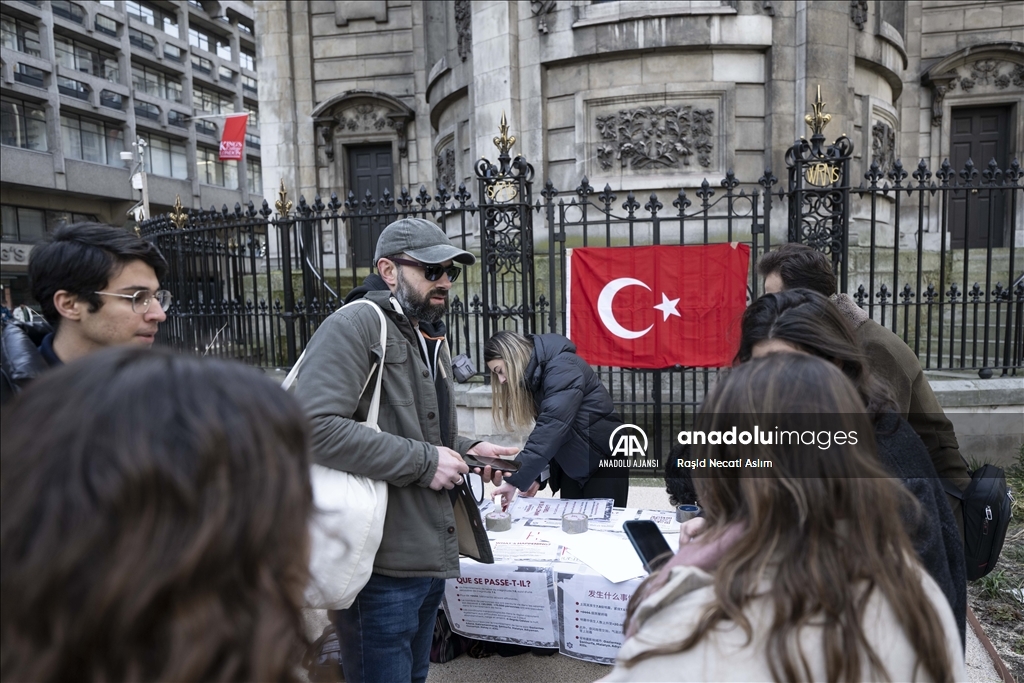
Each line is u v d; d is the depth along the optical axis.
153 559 0.47
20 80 31.61
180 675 0.47
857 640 0.78
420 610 2.04
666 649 0.83
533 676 2.57
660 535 1.26
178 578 0.47
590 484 3.11
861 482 0.87
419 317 1.96
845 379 0.96
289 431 0.60
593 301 5.08
